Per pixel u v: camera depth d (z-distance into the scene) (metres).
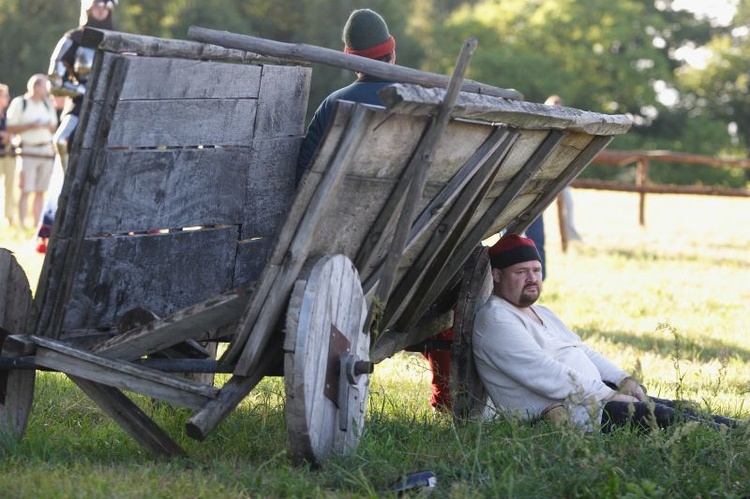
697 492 12.20
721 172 182.38
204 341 14.85
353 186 12.11
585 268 40.47
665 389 19.36
